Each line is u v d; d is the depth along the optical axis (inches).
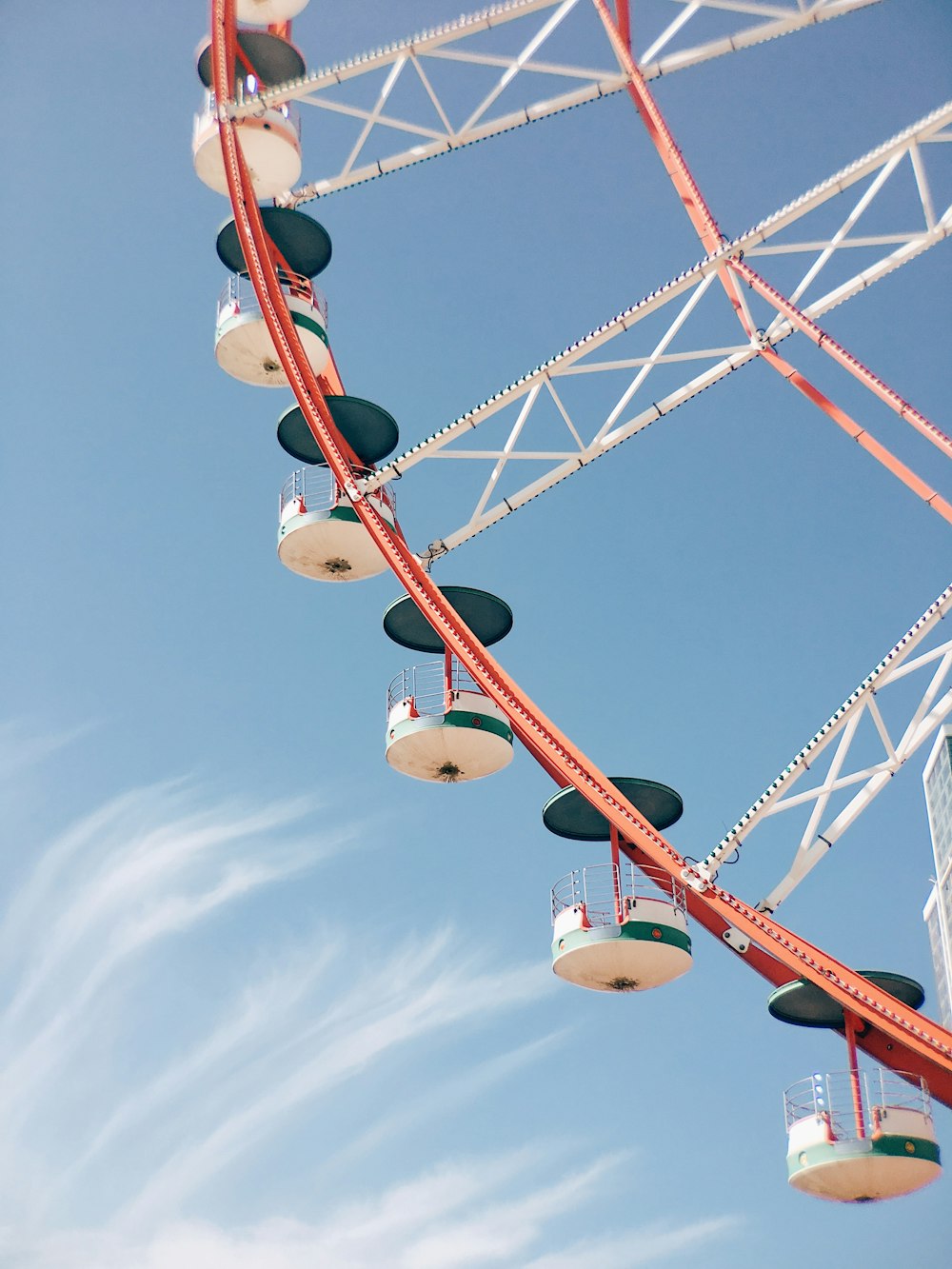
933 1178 1082.7
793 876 1148.5
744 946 1234.6
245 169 1373.0
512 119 1411.2
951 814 3715.6
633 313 1286.9
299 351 1364.4
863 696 1161.4
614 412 1341.0
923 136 1208.8
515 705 1233.4
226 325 1461.6
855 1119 1091.3
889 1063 1156.5
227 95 1354.6
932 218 1232.2
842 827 1159.0
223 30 1366.9
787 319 1248.8
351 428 1448.1
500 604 1417.3
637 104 1400.1
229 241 1502.2
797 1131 1114.7
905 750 1165.1
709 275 1274.6
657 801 1296.8
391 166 1446.9
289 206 1467.8
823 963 1099.3
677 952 1206.3
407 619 1444.4
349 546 1421.0
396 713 1370.6
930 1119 1097.4
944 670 1173.1
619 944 1194.0
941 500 1178.0
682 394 1330.0
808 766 1149.1
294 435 1492.4
